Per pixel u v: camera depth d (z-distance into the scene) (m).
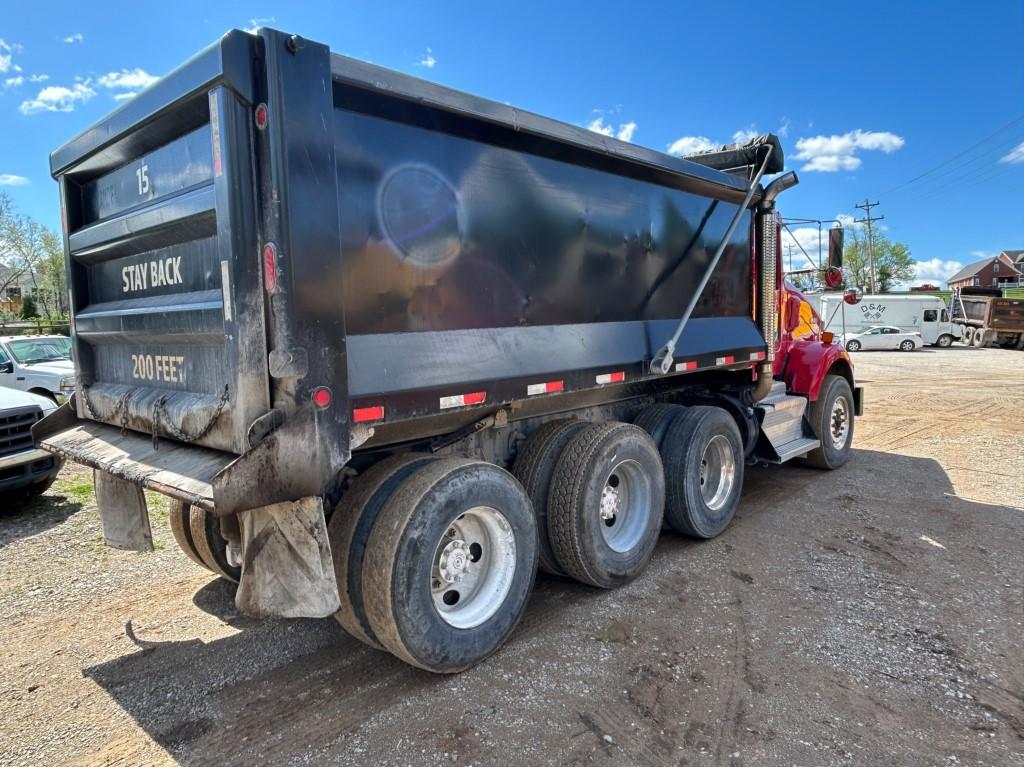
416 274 3.12
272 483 2.52
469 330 3.39
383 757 2.66
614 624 3.80
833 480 7.11
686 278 5.11
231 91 2.48
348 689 3.17
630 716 2.92
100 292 3.85
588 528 3.96
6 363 10.93
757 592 4.25
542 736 2.78
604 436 4.08
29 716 3.01
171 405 3.07
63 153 3.78
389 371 2.92
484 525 3.46
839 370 7.77
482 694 3.10
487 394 3.34
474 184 3.41
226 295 2.58
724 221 5.53
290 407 2.55
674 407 5.21
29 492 6.55
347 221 2.82
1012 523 5.63
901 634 3.68
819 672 3.28
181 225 2.94
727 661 3.39
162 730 2.88
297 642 3.68
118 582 4.54
